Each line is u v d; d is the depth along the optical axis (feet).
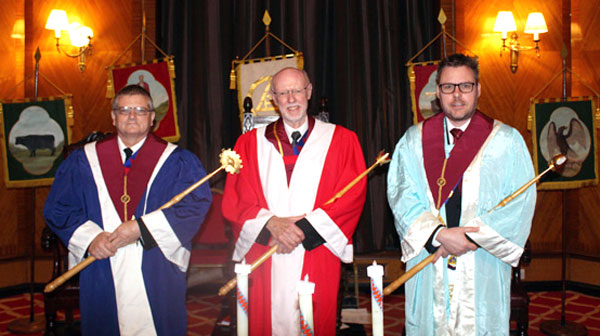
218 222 16.58
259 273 9.77
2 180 18.74
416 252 8.20
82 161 9.54
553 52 18.95
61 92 17.83
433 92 16.98
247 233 9.43
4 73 18.69
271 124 10.62
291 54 16.56
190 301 17.33
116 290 9.02
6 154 16.74
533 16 18.28
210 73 18.17
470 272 8.22
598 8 18.39
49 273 19.11
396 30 18.21
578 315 16.10
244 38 18.12
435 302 8.32
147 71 17.89
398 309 16.31
